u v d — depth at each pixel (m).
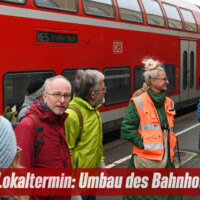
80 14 6.20
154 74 2.87
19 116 2.94
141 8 8.32
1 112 4.62
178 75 10.49
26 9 5.03
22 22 4.96
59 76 2.18
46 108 2.03
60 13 5.71
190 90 11.60
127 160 6.27
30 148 1.91
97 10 6.70
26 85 5.06
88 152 2.50
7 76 4.72
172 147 2.95
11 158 0.98
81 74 2.57
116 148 7.33
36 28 5.20
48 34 5.45
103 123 7.13
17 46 4.88
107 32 6.97
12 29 4.80
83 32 6.28
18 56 4.89
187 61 11.12
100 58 6.77
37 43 5.23
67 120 2.40
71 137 2.43
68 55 5.91
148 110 2.88
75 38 6.08
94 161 2.58
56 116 2.04
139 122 2.91
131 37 7.81
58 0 5.71
